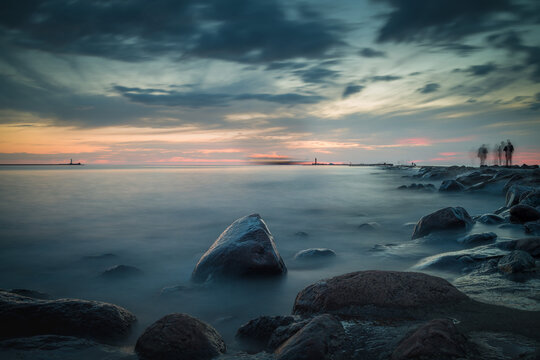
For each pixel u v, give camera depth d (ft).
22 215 48.78
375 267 21.35
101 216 48.34
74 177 145.79
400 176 159.33
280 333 10.53
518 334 9.68
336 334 9.50
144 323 13.99
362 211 52.90
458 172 123.75
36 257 26.91
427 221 29.48
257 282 18.63
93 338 11.45
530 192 37.04
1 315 11.71
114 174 179.63
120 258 26.53
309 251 24.52
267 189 90.94
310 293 13.85
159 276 21.30
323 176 165.58
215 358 9.60
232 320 14.12
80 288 19.26
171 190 86.79
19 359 9.31
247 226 21.58
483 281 15.12
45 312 11.96
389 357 8.54
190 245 31.40
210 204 61.00
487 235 24.09
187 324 10.27
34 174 176.24
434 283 13.32
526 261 16.21
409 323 10.94
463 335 9.13
